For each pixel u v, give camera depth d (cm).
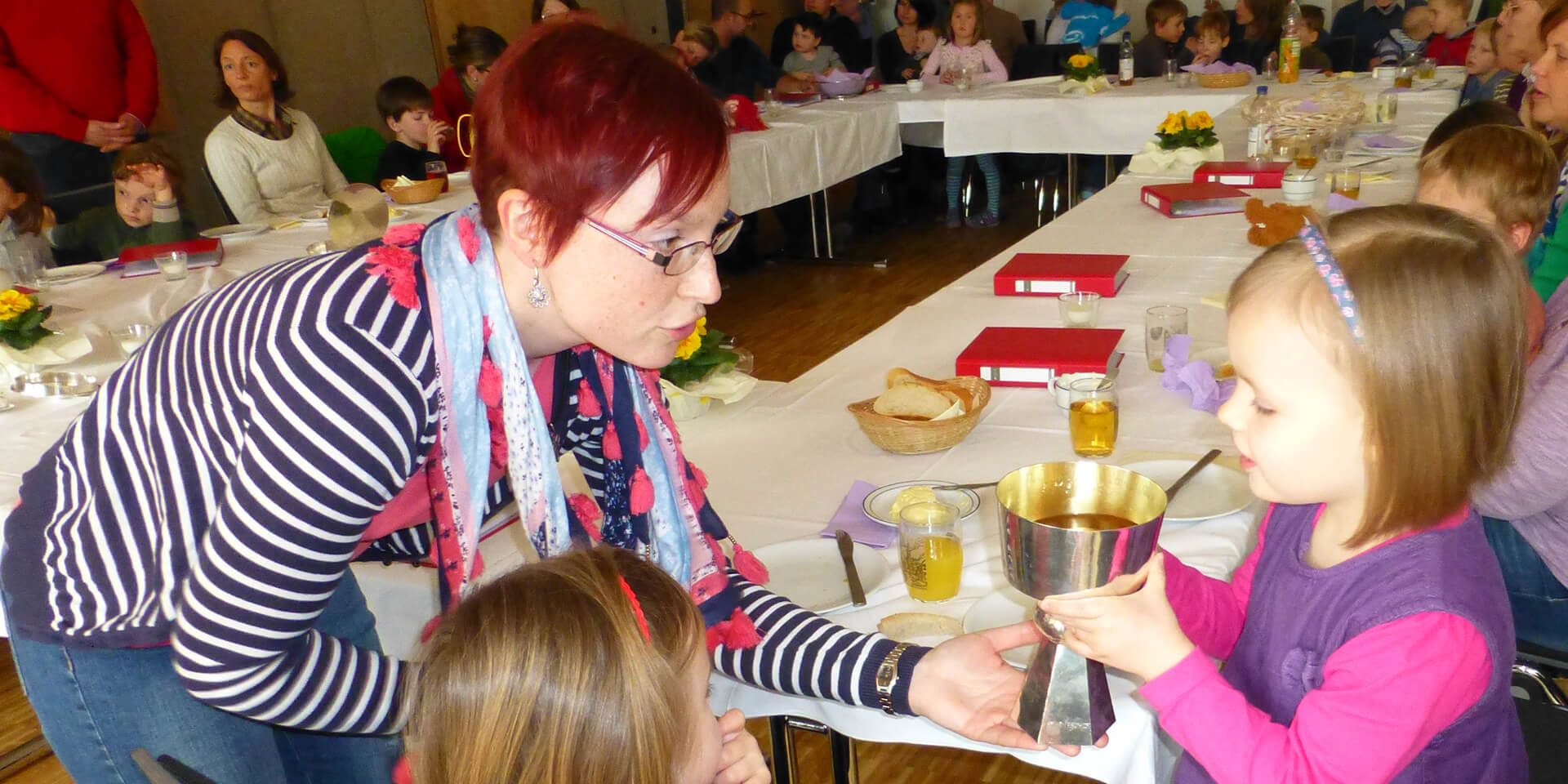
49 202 407
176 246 311
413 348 79
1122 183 326
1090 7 671
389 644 132
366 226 307
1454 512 78
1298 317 76
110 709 98
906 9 654
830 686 99
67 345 226
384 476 79
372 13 605
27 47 410
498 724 71
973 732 92
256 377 76
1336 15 681
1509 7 333
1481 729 84
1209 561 115
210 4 532
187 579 80
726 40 595
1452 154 180
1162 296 212
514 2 682
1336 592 84
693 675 79
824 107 517
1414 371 72
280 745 120
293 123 411
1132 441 148
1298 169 281
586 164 72
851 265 530
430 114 443
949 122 502
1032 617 99
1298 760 79
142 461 87
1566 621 140
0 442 183
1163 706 82
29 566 95
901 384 159
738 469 152
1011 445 150
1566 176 206
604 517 106
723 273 534
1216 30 501
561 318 86
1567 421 122
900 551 116
